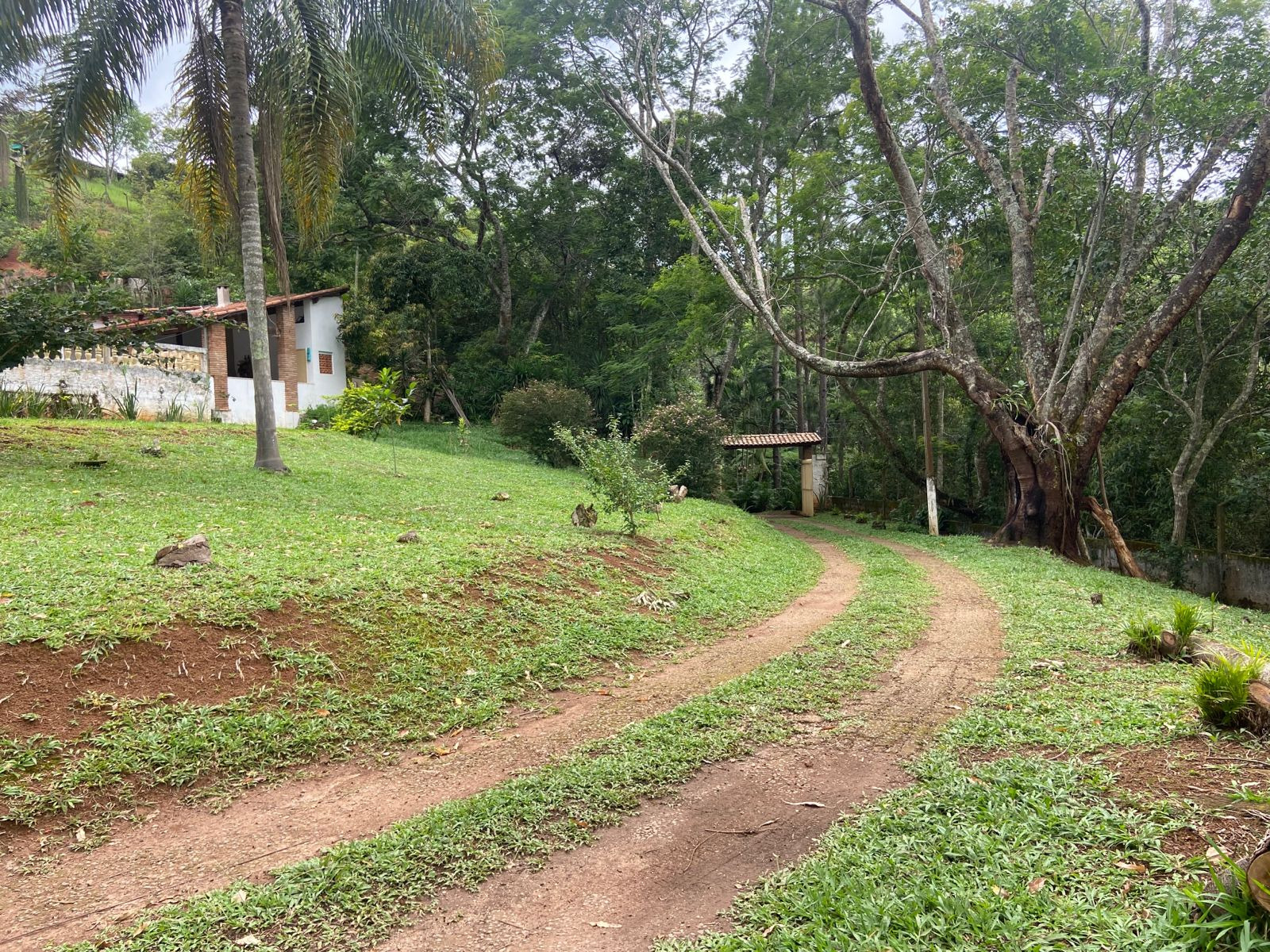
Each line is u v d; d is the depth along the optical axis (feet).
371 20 42.88
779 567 42.78
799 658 23.58
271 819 14.03
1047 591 36.55
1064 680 20.59
